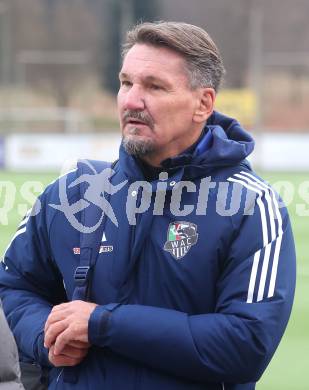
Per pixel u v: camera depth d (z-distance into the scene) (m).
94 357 5.78
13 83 97.88
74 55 81.56
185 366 5.59
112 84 104.81
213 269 5.72
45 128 80.38
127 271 5.78
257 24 70.62
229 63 102.38
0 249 22.84
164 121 5.80
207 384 5.78
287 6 103.81
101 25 109.50
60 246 6.05
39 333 6.00
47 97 97.56
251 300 5.61
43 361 6.01
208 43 5.92
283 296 5.68
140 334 5.54
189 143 5.96
